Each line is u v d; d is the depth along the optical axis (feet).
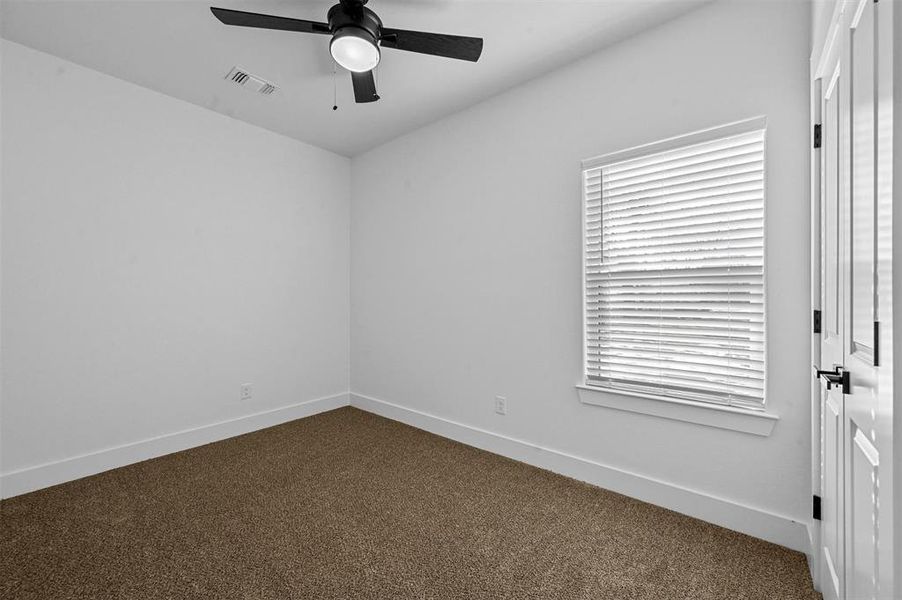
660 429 6.98
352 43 5.96
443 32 7.09
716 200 6.41
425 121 10.61
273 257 11.30
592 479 7.77
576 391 8.03
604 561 5.55
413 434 10.58
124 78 8.57
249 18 5.66
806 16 5.60
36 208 7.61
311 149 12.16
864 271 3.14
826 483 4.66
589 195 7.84
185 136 9.59
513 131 8.95
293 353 11.79
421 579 5.20
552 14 6.64
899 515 2.29
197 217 9.81
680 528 6.30
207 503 7.09
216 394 10.19
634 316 7.32
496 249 9.32
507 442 9.11
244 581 5.15
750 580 5.16
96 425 8.34
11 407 7.37
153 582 5.13
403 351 11.54
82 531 6.23
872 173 2.93
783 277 5.81
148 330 9.05
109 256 8.48
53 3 6.38
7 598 4.86
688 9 6.52
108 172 8.46
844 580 3.86
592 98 7.70
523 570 5.37
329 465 8.70
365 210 12.64
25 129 7.48
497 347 9.33
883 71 2.65
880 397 2.64
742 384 6.23
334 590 5.00
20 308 7.46
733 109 6.16
